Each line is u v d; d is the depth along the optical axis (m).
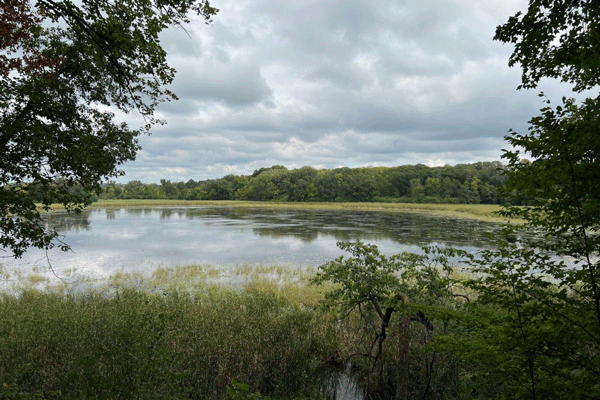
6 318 7.31
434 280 5.52
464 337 3.26
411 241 23.45
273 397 5.64
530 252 2.58
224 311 8.19
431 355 5.99
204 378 5.71
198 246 22.28
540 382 2.33
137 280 13.53
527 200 2.48
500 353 2.50
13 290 12.05
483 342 2.71
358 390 6.01
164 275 14.27
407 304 3.66
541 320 2.45
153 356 4.32
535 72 3.96
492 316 3.05
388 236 26.28
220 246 22.28
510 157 2.39
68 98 5.98
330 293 6.26
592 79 3.31
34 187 5.55
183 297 9.83
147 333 4.61
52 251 20.39
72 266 16.30
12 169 5.11
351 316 8.26
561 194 2.19
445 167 106.25
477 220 39.88
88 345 6.08
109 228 32.44
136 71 6.21
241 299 9.62
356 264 6.08
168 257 18.62
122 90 6.80
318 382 6.10
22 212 5.42
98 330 6.65
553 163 2.12
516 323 2.45
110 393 4.47
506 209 2.57
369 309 6.52
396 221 39.19
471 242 22.83
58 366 5.49
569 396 2.16
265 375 6.12
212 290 11.18
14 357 5.77
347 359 6.87
